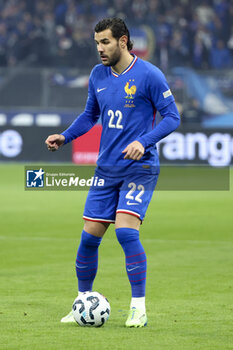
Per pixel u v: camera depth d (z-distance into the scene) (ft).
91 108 65.62
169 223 141.38
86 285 64.23
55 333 56.54
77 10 335.26
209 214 156.76
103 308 59.41
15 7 333.62
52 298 73.26
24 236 123.24
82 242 62.64
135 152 58.34
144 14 337.72
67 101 286.87
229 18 343.05
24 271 90.53
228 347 51.80
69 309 67.31
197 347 51.78
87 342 53.26
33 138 288.30
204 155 286.87
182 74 287.07
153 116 62.59
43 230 130.62
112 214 61.93
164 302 71.31
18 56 320.70
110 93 61.72
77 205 174.81
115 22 60.49
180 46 324.80
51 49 322.55
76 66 318.86
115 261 98.78
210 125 288.71
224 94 287.89
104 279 85.15
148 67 61.41
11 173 257.75
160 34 323.37
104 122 62.39
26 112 287.28
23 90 286.05
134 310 59.93
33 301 71.51
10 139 289.74
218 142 287.28
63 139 65.10
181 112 287.48
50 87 286.05
